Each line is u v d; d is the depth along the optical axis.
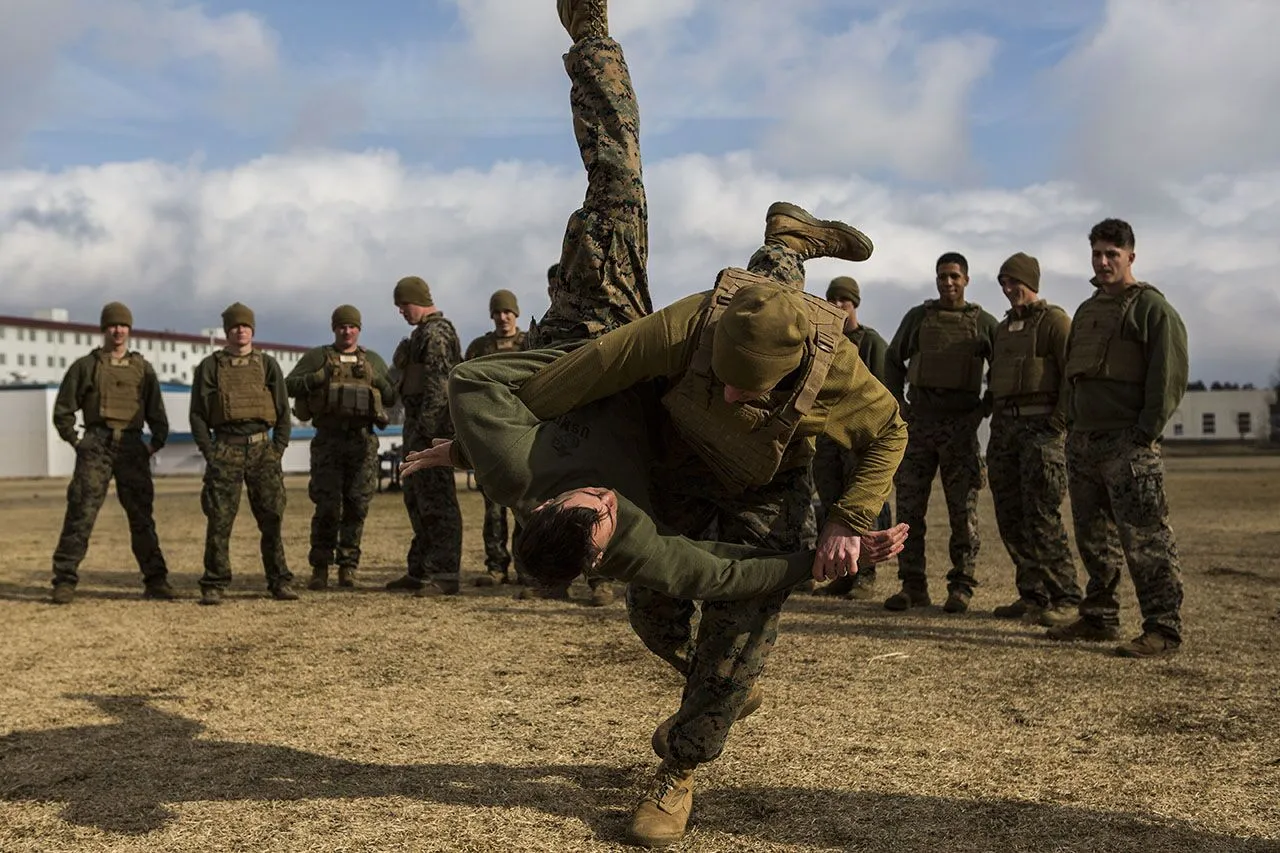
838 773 3.54
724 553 2.74
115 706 4.60
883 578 8.77
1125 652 5.41
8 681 5.11
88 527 7.83
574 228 3.23
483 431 2.67
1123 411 5.53
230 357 7.66
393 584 8.40
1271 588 7.77
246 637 6.25
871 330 8.14
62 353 97.44
